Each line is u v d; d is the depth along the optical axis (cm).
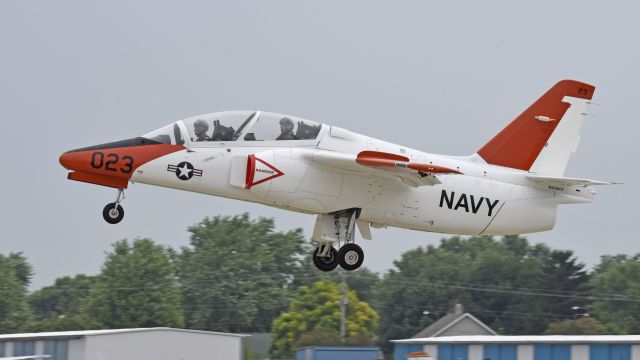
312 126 8081
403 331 19925
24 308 19675
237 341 10012
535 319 18975
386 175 7900
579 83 8675
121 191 8006
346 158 7744
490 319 19450
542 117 8638
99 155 7825
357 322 16838
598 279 19450
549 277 19600
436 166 7506
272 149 7950
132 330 9275
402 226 8344
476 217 8406
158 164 7838
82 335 8825
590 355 9369
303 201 7938
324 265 8606
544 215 8562
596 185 8375
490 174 8488
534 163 8650
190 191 7994
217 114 8006
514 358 9512
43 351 8819
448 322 17150
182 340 9562
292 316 16688
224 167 7862
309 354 11419
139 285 18100
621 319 18050
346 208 8075
